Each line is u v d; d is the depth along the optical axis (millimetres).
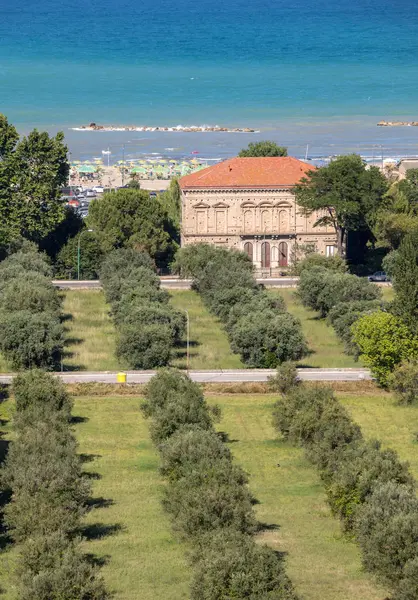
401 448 184125
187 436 160500
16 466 151625
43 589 120688
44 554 126125
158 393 187250
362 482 145750
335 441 171375
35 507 140875
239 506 143750
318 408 180375
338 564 138750
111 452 179750
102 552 140875
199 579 121750
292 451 180875
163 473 157750
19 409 185500
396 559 128875
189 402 180125
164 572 135000
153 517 152500
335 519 152500
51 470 146500
